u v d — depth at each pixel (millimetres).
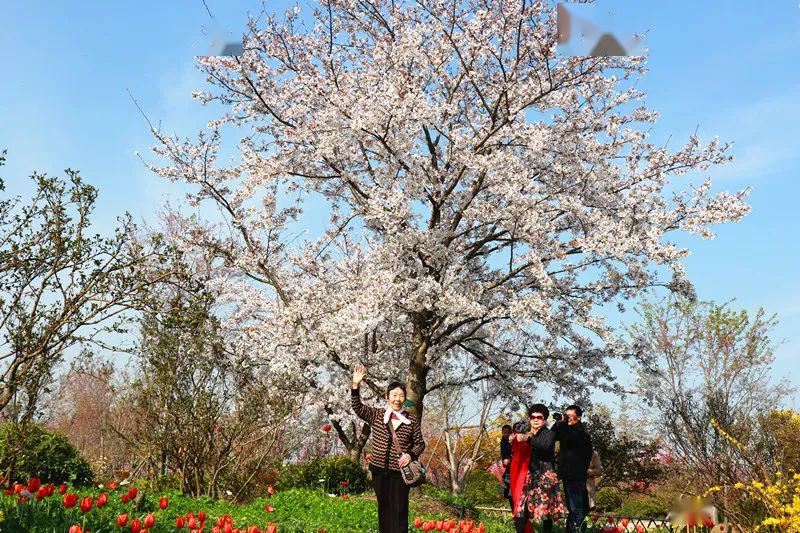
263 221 15484
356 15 15945
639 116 14867
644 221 13391
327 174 15938
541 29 13805
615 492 20266
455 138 13508
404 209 13195
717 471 10867
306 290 14750
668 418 12266
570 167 13953
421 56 14227
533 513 8305
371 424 7234
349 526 9898
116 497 9352
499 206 14242
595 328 13883
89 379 20750
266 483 15055
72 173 9273
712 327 18594
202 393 12477
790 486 9383
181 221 20016
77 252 9180
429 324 14781
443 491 15133
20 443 9930
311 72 15461
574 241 13680
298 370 13625
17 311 9180
